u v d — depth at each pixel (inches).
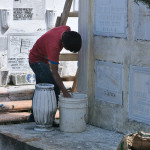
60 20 333.4
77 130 284.0
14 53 415.2
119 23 276.5
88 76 305.6
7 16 405.1
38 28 423.5
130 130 274.5
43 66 294.4
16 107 341.1
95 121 303.3
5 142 279.9
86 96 289.1
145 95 262.2
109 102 290.0
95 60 299.4
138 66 265.0
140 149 194.2
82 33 307.7
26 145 259.3
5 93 358.6
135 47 266.2
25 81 398.6
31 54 297.3
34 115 285.4
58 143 259.9
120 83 279.7
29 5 418.3
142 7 257.9
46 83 292.2
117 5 276.7
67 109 281.7
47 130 285.3
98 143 261.7
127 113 276.2
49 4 427.5
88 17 300.7
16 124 307.6
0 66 409.7
